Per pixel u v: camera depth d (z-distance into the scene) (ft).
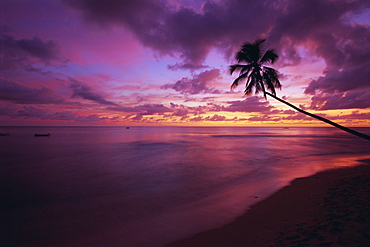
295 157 69.15
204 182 38.42
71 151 89.81
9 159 68.33
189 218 22.34
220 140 161.17
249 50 48.55
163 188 35.01
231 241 16.60
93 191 33.73
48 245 17.74
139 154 79.41
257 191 31.30
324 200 24.39
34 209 26.35
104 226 21.22
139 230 20.02
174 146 111.55
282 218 20.27
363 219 18.16
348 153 79.20
